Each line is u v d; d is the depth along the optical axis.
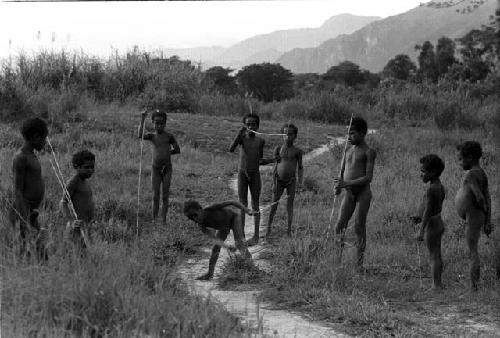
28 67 25.25
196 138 20.20
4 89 19.52
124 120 20.72
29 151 6.72
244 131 10.27
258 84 100.25
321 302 6.81
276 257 9.00
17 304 4.95
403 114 30.89
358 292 7.32
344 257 8.49
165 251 8.94
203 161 17.47
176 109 26.53
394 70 119.81
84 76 26.80
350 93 35.66
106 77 27.27
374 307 6.62
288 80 103.94
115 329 4.92
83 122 19.69
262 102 32.34
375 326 6.18
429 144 21.16
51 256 5.91
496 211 11.53
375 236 10.30
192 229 10.63
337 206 12.48
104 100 26.11
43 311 4.98
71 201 7.04
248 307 6.72
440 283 7.71
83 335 4.70
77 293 5.29
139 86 27.72
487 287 7.63
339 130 25.69
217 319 5.44
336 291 7.31
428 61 86.62
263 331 5.71
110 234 9.05
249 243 9.98
